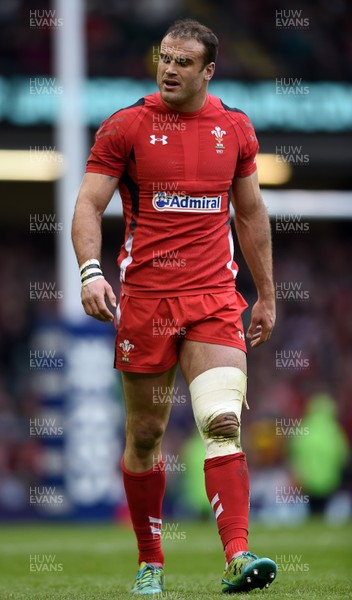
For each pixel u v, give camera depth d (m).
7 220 65.38
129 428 14.37
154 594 13.63
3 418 51.28
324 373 59.03
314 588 13.95
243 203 14.53
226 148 13.90
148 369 13.80
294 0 65.38
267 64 62.66
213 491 13.21
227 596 12.59
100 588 15.19
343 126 58.84
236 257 62.97
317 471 44.44
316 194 52.91
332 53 63.94
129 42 61.81
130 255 13.94
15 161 56.22
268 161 58.34
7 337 60.31
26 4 61.81
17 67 60.34
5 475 45.88
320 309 63.81
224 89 59.56
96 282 13.46
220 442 13.27
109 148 13.79
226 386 13.38
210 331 13.55
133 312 13.84
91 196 13.83
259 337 14.88
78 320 40.78
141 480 14.56
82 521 39.97
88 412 40.28
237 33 64.31
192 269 13.71
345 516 44.97
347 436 53.44
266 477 45.97
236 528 13.08
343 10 65.69
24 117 55.91
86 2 62.25
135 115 13.77
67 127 44.22
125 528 35.12
